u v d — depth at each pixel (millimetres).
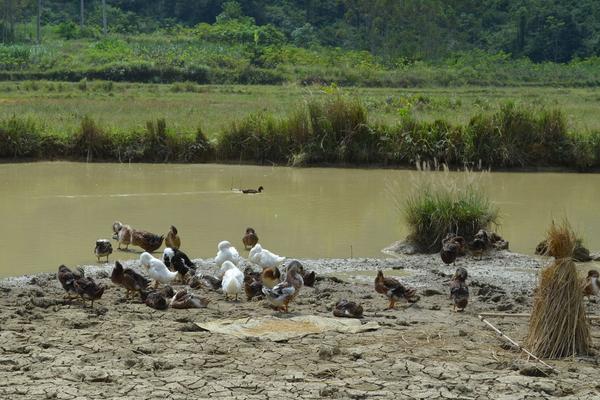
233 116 80438
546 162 66000
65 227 41594
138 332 22859
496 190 55688
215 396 18219
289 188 55156
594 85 162625
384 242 39656
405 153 66062
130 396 18125
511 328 24078
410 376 19656
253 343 22109
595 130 67625
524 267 35000
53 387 18500
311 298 28109
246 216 45125
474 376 19625
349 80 151000
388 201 50469
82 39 192500
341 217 45281
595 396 18531
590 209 49094
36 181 56719
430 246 38219
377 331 23578
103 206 47469
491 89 144875
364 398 18203
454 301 26656
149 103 99125
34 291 28219
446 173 41125
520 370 19969
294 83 143750
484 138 66062
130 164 66000
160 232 40781
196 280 29734
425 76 156500
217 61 154125
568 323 21391
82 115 80750
